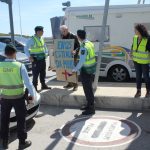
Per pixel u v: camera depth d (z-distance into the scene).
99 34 6.27
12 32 5.47
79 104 4.80
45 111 4.63
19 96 3.22
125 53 6.17
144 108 4.48
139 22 6.03
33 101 3.66
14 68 3.17
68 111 4.60
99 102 4.68
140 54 4.41
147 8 5.96
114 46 6.24
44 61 5.21
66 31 5.22
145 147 3.32
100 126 3.94
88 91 4.36
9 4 5.34
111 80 6.41
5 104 3.24
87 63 4.23
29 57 5.09
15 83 3.18
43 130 3.90
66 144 3.48
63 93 4.98
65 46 5.18
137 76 4.51
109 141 3.51
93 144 3.45
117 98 4.59
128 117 4.22
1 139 3.55
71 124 4.07
